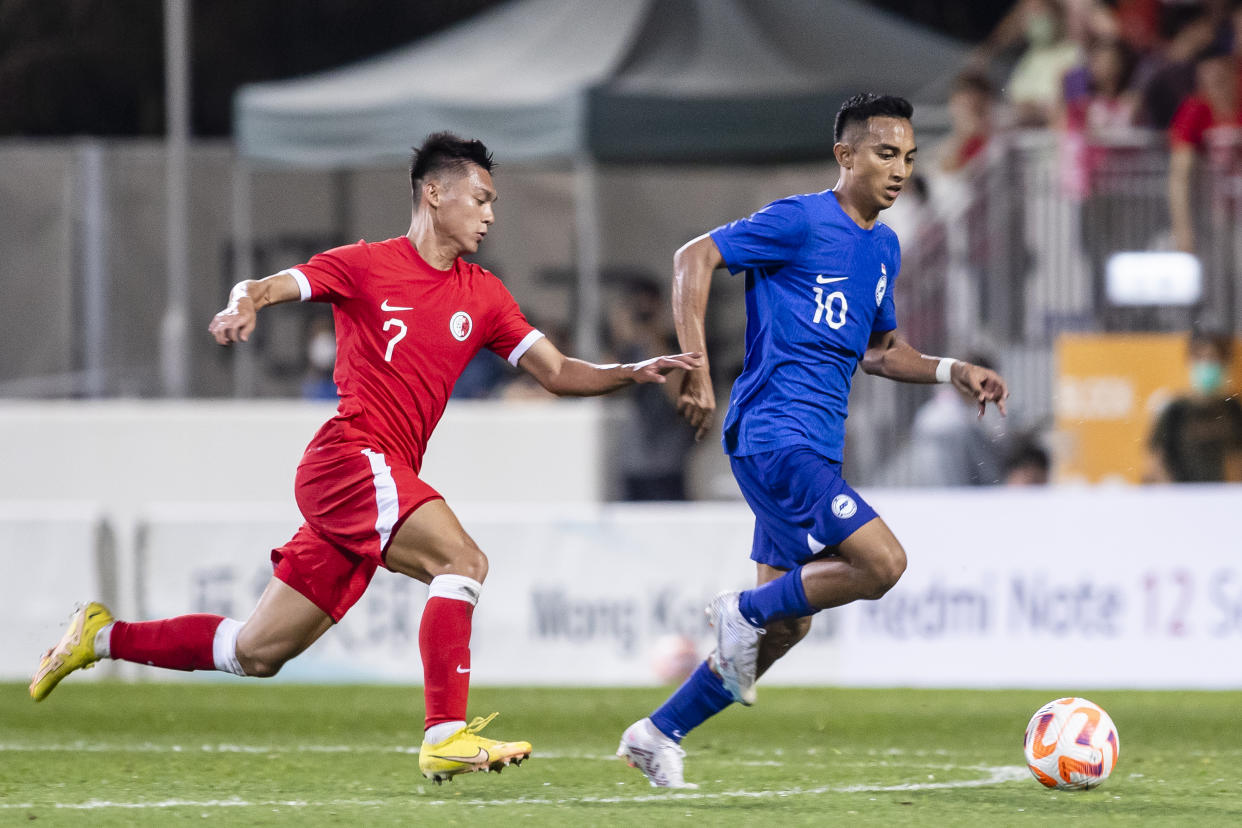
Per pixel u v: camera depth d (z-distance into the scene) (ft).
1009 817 60.90
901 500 119.14
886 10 262.47
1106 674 115.75
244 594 125.90
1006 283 144.46
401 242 65.67
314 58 280.72
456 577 62.64
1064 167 143.13
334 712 104.12
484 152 65.98
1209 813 62.13
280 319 192.44
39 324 189.88
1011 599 117.08
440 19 279.90
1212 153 141.08
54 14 274.98
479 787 69.82
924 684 117.70
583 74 160.76
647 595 121.19
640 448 152.66
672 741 68.44
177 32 179.42
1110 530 116.16
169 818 60.08
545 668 121.90
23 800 65.26
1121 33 156.97
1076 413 138.92
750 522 120.57
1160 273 141.49
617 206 189.57
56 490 149.59
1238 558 114.83
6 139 278.67
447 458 146.30
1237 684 114.32
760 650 68.08
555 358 67.10
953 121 158.40
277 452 148.15
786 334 67.41
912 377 71.41
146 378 191.72
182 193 179.22
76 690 117.60
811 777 73.46
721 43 164.76
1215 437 133.59
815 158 171.42
